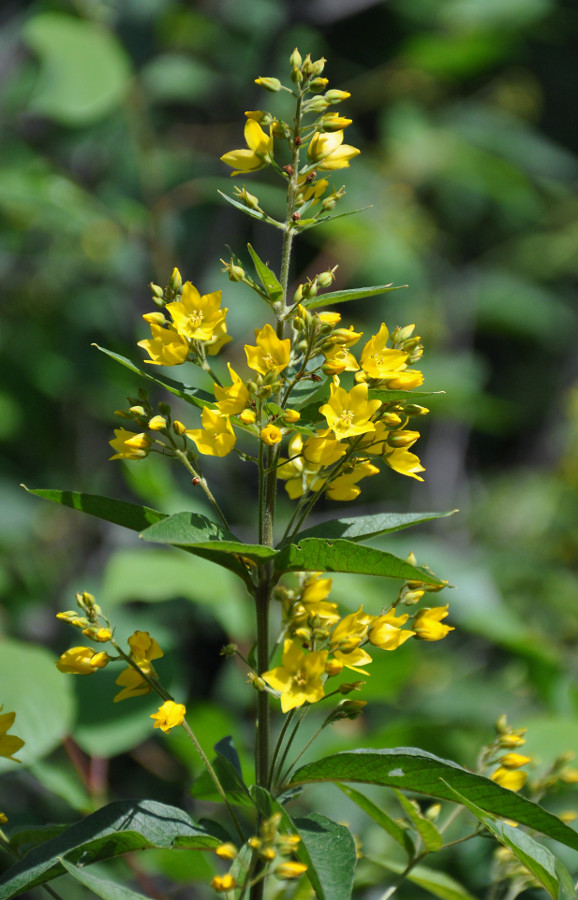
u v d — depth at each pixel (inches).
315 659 74.0
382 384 76.5
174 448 76.2
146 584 143.1
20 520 245.6
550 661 159.9
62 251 275.6
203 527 68.5
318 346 74.4
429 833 81.3
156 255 237.3
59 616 78.3
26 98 248.1
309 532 76.3
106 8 245.0
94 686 113.8
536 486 305.3
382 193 316.2
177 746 129.0
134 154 262.7
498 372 399.2
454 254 370.9
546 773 107.5
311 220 76.5
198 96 285.3
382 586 179.5
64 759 140.2
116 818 74.2
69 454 271.6
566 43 410.6
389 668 124.5
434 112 339.9
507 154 338.3
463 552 280.5
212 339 76.0
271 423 74.9
